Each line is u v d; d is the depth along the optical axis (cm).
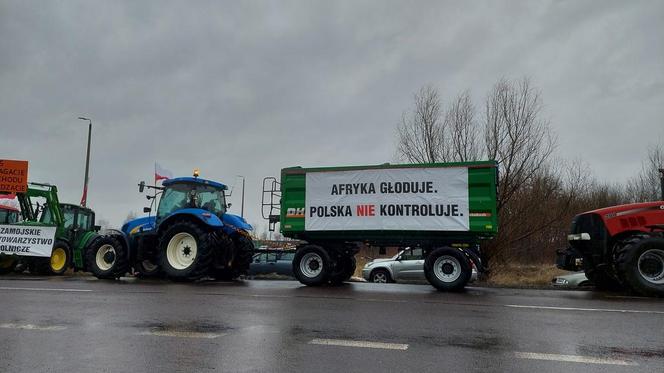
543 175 1764
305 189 1263
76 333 580
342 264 1319
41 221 1658
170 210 1366
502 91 1742
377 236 1213
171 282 1267
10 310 743
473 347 518
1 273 1625
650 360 472
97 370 434
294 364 453
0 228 1558
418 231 1169
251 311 740
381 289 1140
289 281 1393
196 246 1288
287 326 624
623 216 1087
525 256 2339
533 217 1725
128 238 1388
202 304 812
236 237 1416
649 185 3139
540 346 525
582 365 454
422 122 1822
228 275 1430
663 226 1067
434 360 467
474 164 1146
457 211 1144
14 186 1622
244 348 510
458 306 812
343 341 541
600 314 732
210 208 1416
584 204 2344
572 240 1167
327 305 812
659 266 1003
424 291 1110
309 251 1230
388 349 508
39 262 1575
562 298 955
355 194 1220
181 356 479
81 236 1748
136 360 465
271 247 1529
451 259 1119
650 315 726
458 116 1794
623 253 1019
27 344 527
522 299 930
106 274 1363
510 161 1698
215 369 438
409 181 1183
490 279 1698
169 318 677
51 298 880
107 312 725
